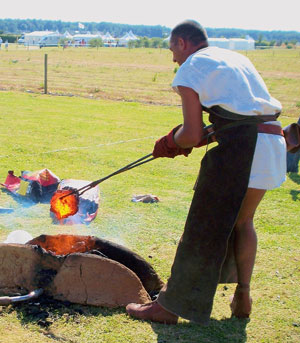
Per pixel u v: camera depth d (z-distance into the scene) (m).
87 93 21.20
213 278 3.44
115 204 6.75
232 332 3.67
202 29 3.57
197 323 3.54
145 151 10.42
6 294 3.89
